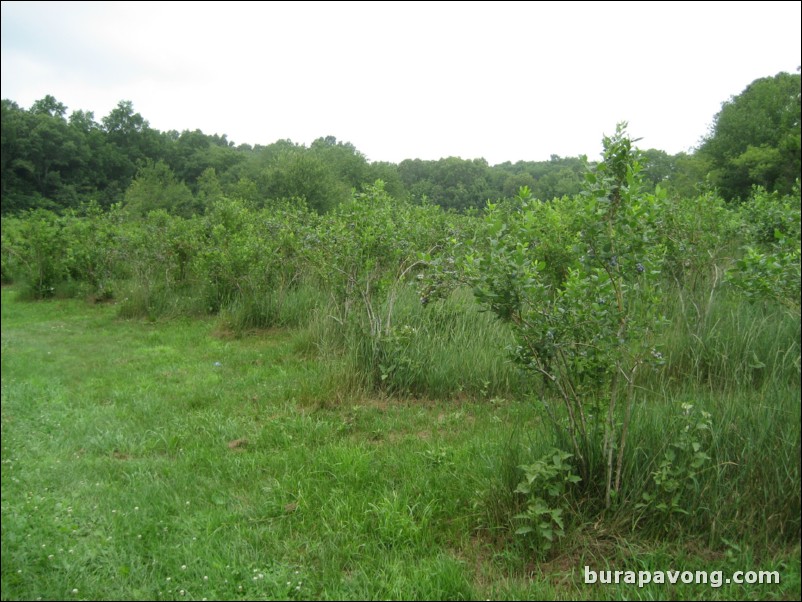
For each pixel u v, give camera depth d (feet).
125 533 11.16
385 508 11.65
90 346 28.66
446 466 13.71
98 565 10.20
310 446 15.85
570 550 10.34
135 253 41.57
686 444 10.39
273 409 18.83
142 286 37.83
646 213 10.16
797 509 9.95
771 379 12.87
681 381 17.71
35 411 18.62
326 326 25.81
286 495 12.77
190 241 40.65
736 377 15.89
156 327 33.47
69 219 46.70
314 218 37.52
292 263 33.91
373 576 9.91
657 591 9.16
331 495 12.54
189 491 13.15
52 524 11.32
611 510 10.74
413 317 23.40
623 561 9.92
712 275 23.43
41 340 29.91
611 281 10.48
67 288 45.19
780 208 20.06
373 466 14.12
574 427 11.26
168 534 11.23
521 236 11.98
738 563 9.46
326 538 11.00
